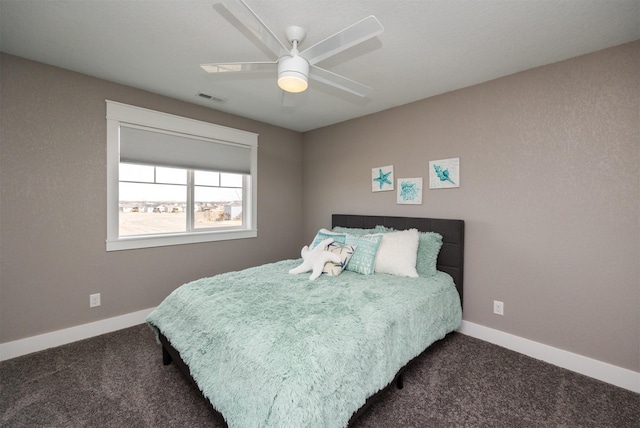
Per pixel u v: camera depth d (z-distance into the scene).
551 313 2.11
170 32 1.79
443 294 2.23
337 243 2.62
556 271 2.08
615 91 1.85
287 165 4.00
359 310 1.64
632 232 1.80
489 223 2.41
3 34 1.81
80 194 2.38
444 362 2.08
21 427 1.46
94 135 2.43
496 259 2.38
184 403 1.63
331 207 3.79
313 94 2.75
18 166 2.11
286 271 2.48
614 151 1.85
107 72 2.34
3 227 2.07
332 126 3.77
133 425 1.48
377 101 2.91
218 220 3.42
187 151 3.01
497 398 1.70
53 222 2.26
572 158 2.01
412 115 2.92
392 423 1.49
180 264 2.99
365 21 1.26
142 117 2.68
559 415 1.57
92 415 1.54
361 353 1.37
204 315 1.64
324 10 1.54
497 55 2.00
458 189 2.60
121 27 1.74
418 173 2.88
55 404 1.62
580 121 1.98
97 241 2.47
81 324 2.40
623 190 1.82
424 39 1.82
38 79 2.17
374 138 3.28
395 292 1.96
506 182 2.32
